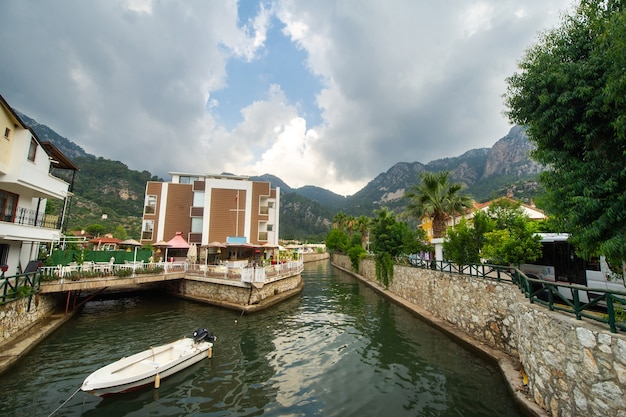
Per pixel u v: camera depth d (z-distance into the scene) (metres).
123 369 9.34
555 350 6.29
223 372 10.38
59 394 8.56
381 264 29.45
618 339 4.71
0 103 12.85
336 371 10.44
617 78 5.20
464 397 8.34
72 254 23.95
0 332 11.04
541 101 6.96
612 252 5.81
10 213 15.51
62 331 14.73
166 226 36.12
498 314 11.26
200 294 22.66
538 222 17.41
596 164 6.36
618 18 5.12
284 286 26.17
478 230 15.27
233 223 36.25
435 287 17.22
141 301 22.44
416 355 11.80
